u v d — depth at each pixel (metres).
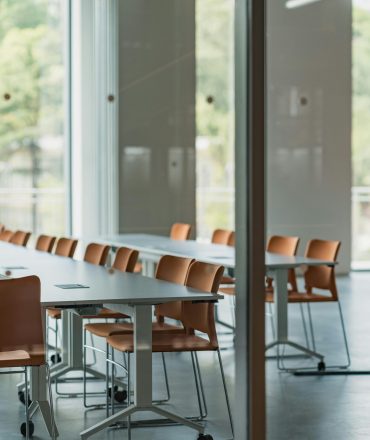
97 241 10.12
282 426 4.66
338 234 7.85
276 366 5.99
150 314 4.58
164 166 9.70
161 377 5.45
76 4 11.02
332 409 5.02
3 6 11.09
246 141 3.62
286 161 7.85
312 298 6.39
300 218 7.84
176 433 4.61
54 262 6.48
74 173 11.06
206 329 4.74
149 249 8.01
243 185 3.64
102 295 4.51
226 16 4.39
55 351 6.41
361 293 7.47
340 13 7.84
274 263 6.18
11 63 11.09
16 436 4.61
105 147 10.58
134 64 10.23
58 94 11.29
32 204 11.21
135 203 10.02
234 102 3.70
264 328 3.61
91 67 10.81
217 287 4.68
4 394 5.45
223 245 7.10
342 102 7.88
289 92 7.84
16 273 5.62
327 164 7.87
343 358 6.19
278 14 7.75
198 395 4.84
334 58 7.87
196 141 8.72
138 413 4.92
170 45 9.51
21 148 11.13
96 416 4.96
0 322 4.36
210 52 8.27
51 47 11.25
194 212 8.71
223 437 4.48
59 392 5.51
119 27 10.34
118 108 10.33
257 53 3.58
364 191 7.87
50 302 4.34
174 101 9.30
